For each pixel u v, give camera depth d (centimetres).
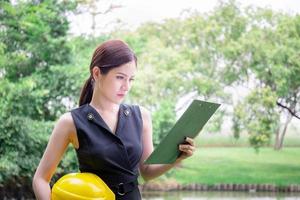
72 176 205
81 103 220
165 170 224
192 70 1777
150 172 226
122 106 216
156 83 1738
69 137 211
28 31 1364
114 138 207
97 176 205
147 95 1725
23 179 1349
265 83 1784
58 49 1374
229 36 1792
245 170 1812
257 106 1759
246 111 1772
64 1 1451
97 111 210
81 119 209
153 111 1691
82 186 200
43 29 1357
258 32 1755
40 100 1292
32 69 1389
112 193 203
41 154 1288
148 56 1750
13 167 1241
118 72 202
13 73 1377
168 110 1675
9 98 1250
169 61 1756
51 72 1355
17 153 1248
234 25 1778
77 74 1346
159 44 1766
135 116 215
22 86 1263
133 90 1708
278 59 1747
